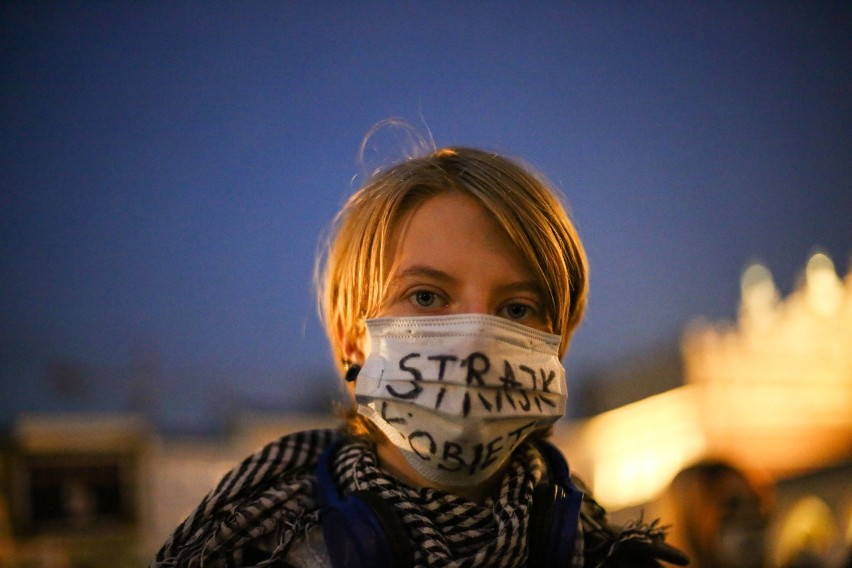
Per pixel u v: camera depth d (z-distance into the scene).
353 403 1.63
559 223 1.58
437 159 1.56
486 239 1.44
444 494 1.42
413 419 1.36
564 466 1.63
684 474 3.41
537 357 1.41
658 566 1.66
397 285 1.44
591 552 1.61
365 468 1.46
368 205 1.55
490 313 1.43
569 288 1.59
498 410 1.34
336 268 1.65
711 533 3.26
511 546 1.37
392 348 1.39
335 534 1.36
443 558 1.33
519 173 1.56
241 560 1.48
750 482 3.35
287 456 1.63
